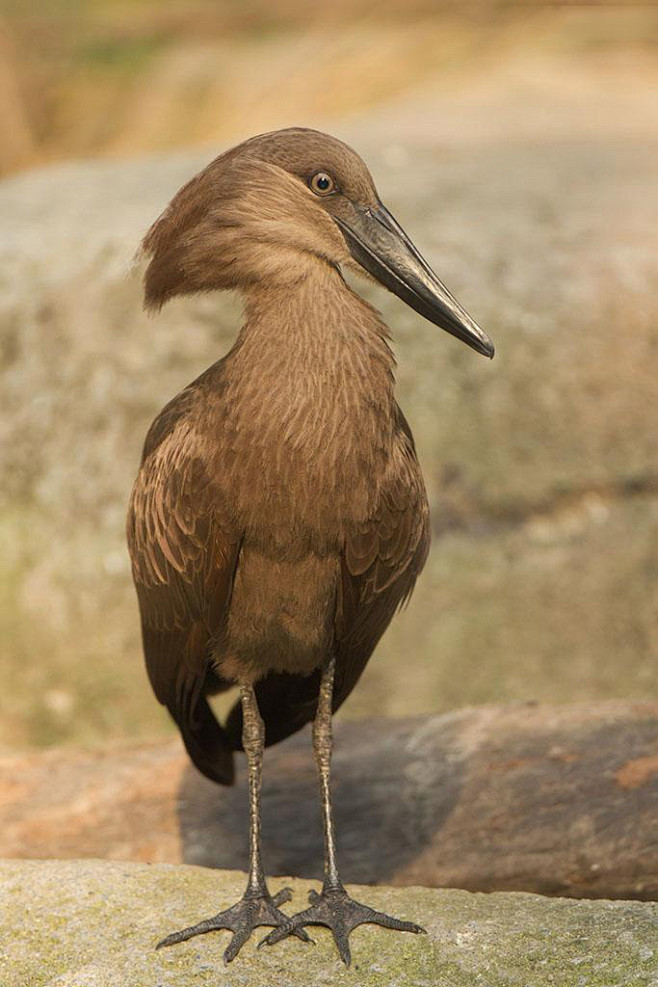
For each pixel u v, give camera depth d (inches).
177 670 310.5
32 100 1163.9
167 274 286.2
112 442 520.1
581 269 518.6
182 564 287.0
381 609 295.6
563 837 319.0
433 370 501.0
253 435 266.7
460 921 267.9
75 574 513.7
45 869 287.9
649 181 629.0
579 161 676.7
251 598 282.2
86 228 563.8
